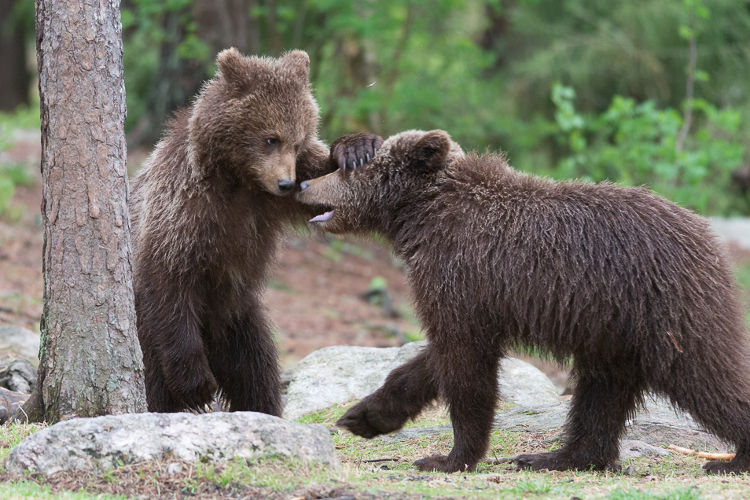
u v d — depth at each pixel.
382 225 11.66
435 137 11.12
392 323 24.95
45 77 10.53
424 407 11.97
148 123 32.66
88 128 10.52
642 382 10.67
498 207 10.62
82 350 10.64
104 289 10.66
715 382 9.86
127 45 37.44
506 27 41.44
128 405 10.78
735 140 35.66
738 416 9.86
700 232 10.37
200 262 11.77
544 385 15.46
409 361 12.01
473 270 10.45
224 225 11.80
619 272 10.02
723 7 37.59
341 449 12.75
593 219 10.27
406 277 11.29
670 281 9.92
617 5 38.44
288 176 11.53
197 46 28.81
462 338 10.57
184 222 11.58
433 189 11.21
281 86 11.74
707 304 9.94
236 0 30.17
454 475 10.25
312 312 24.80
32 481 8.75
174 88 31.75
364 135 11.80
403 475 10.06
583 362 10.71
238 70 11.69
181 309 11.72
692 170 26.55
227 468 8.84
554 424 13.07
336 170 11.95
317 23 32.53
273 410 13.12
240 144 11.57
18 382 14.46
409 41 32.19
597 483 9.87
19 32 53.34
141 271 11.83
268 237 12.53
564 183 10.84
